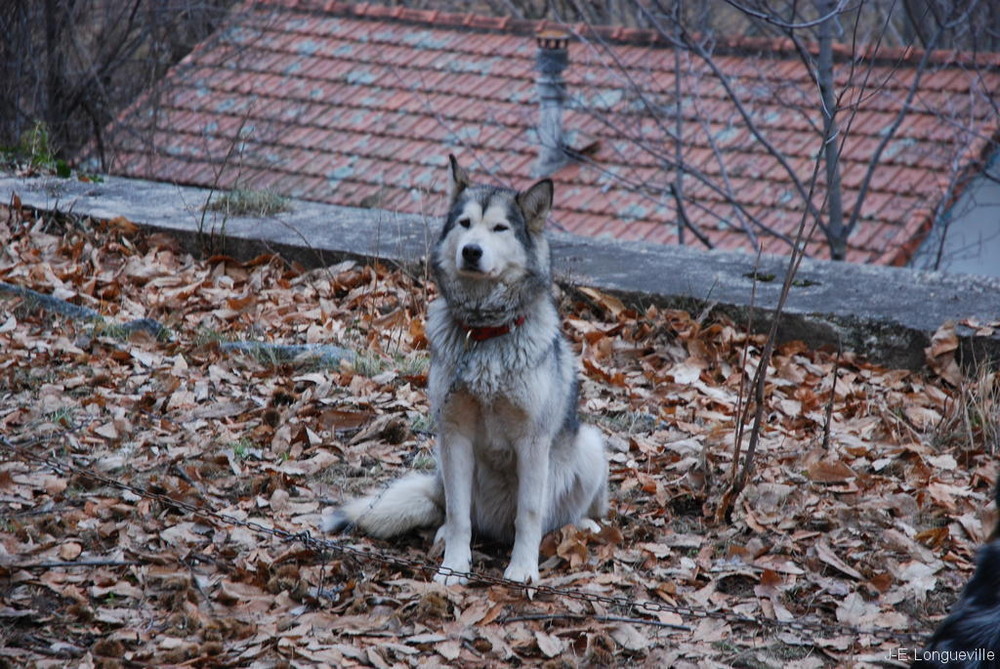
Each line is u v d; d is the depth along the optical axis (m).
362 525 5.85
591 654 4.80
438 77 20.00
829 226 13.21
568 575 5.57
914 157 16.11
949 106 15.68
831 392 7.24
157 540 5.52
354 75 20.16
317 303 9.27
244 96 19.08
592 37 19.94
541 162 17.23
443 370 5.53
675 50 14.86
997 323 8.48
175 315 8.74
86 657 4.45
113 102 15.38
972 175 15.84
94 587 5.00
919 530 6.10
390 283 9.57
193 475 6.25
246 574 5.25
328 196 16.91
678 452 7.02
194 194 11.89
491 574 5.61
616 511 6.33
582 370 8.27
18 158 12.87
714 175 16.61
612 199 16.55
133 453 6.45
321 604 5.09
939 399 7.96
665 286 9.42
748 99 17.91
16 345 7.68
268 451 6.70
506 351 5.40
